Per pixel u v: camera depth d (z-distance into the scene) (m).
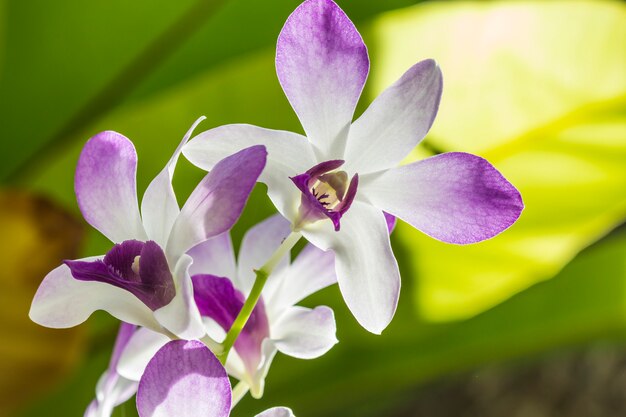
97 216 0.37
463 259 0.58
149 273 0.36
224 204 0.35
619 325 0.61
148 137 0.60
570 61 0.61
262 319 0.38
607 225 0.58
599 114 0.61
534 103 0.61
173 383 0.36
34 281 0.56
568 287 0.62
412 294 0.58
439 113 0.60
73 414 0.59
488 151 0.60
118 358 0.38
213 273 0.39
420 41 0.60
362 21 0.66
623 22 0.62
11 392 0.56
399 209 0.36
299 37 0.36
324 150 0.37
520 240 0.58
